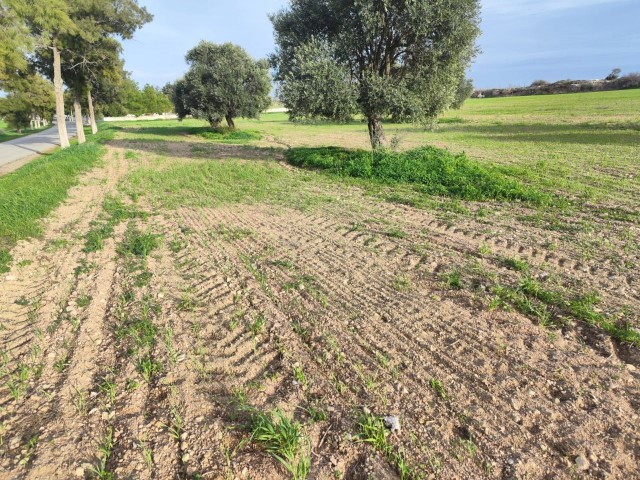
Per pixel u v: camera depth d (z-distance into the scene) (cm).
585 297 512
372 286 583
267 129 4166
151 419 357
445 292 556
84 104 4753
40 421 356
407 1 1319
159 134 3766
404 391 377
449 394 372
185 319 516
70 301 573
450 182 1174
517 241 736
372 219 903
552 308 505
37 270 693
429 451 315
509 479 290
